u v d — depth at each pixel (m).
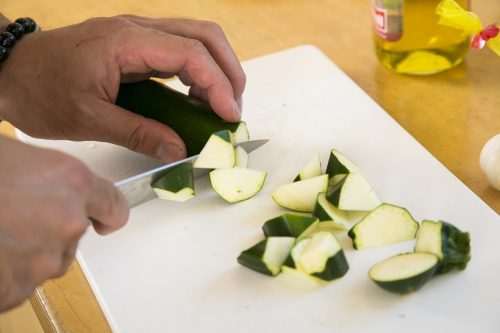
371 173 0.66
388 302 0.57
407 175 0.66
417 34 0.74
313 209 0.64
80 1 0.95
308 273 0.58
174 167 0.64
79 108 0.69
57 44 0.70
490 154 0.63
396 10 0.73
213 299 0.59
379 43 0.77
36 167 0.49
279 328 0.57
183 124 0.69
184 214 0.66
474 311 0.56
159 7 0.93
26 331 0.78
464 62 0.78
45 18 0.93
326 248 0.58
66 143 0.74
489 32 0.67
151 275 0.61
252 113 0.75
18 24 0.72
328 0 0.90
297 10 0.89
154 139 0.67
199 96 0.74
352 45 0.83
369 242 0.60
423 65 0.76
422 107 0.74
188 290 0.60
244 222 0.64
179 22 0.72
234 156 0.66
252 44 0.85
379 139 0.70
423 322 0.55
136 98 0.71
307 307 0.58
